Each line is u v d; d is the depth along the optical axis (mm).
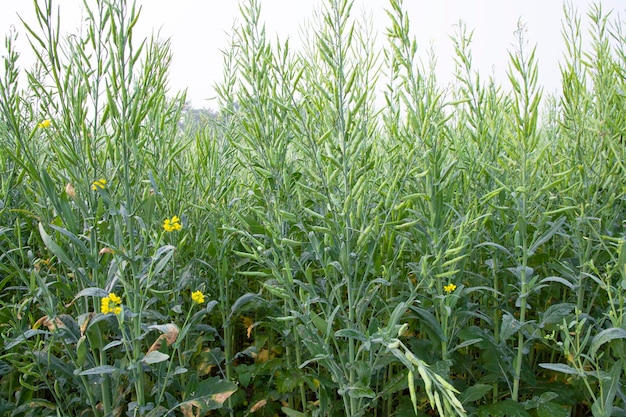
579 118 2051
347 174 1683
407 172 1805
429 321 1944
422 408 2336
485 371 2393
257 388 2580
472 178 2156
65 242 1865
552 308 1950
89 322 1660
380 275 2164
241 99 1911
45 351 1927
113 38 1575
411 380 1274
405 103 1892
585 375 1688
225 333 2395
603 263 2162
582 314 1935
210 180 2379
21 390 2090
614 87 2078
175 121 2457
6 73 1962
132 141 1712
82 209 1729
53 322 1796
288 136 1890
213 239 2246
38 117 2354
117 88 1616
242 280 2676
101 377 1836
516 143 1923
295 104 1806
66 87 1692
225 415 2473
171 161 2189
